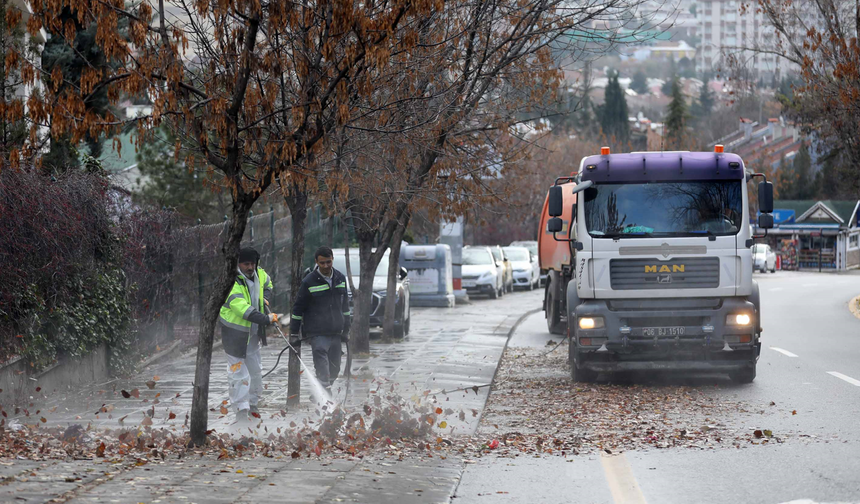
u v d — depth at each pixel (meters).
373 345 34.38
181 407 19.94
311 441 15.70
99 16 13.68
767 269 117.62
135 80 13.76
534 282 83.06
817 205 136.38
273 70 14.86
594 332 23.73
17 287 19.28
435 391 22.73
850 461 14.67
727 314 23.64
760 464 14.60
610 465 14.72
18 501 10.71
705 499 12.53
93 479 12.29
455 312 53.06
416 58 19.55
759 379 25.20
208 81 15.42
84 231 22.45
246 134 15.73
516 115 26.22
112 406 19.64
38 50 20.52
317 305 19.20
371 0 14.77
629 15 23.17
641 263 23.94
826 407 20.25
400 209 29.19
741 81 49.41
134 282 26.38
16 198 19.17
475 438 17.08
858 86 44.84
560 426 18.31
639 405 20.80
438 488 12.91
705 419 18.91
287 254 45.09
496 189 33.03
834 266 133.62
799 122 54.88
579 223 24.27
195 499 11.40
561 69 24.39
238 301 18.17
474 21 22.14
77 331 21.84
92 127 13.84
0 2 18.94
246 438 15.60
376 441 16.17
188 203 47.94
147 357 27.59
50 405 19.62
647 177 24.25
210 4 15.00
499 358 30.42
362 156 22.19
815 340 36.78
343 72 14.56
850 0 44.56
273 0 14.31
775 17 45.75
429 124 21.83
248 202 15.00
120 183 27.58
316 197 24.98
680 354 23.81
